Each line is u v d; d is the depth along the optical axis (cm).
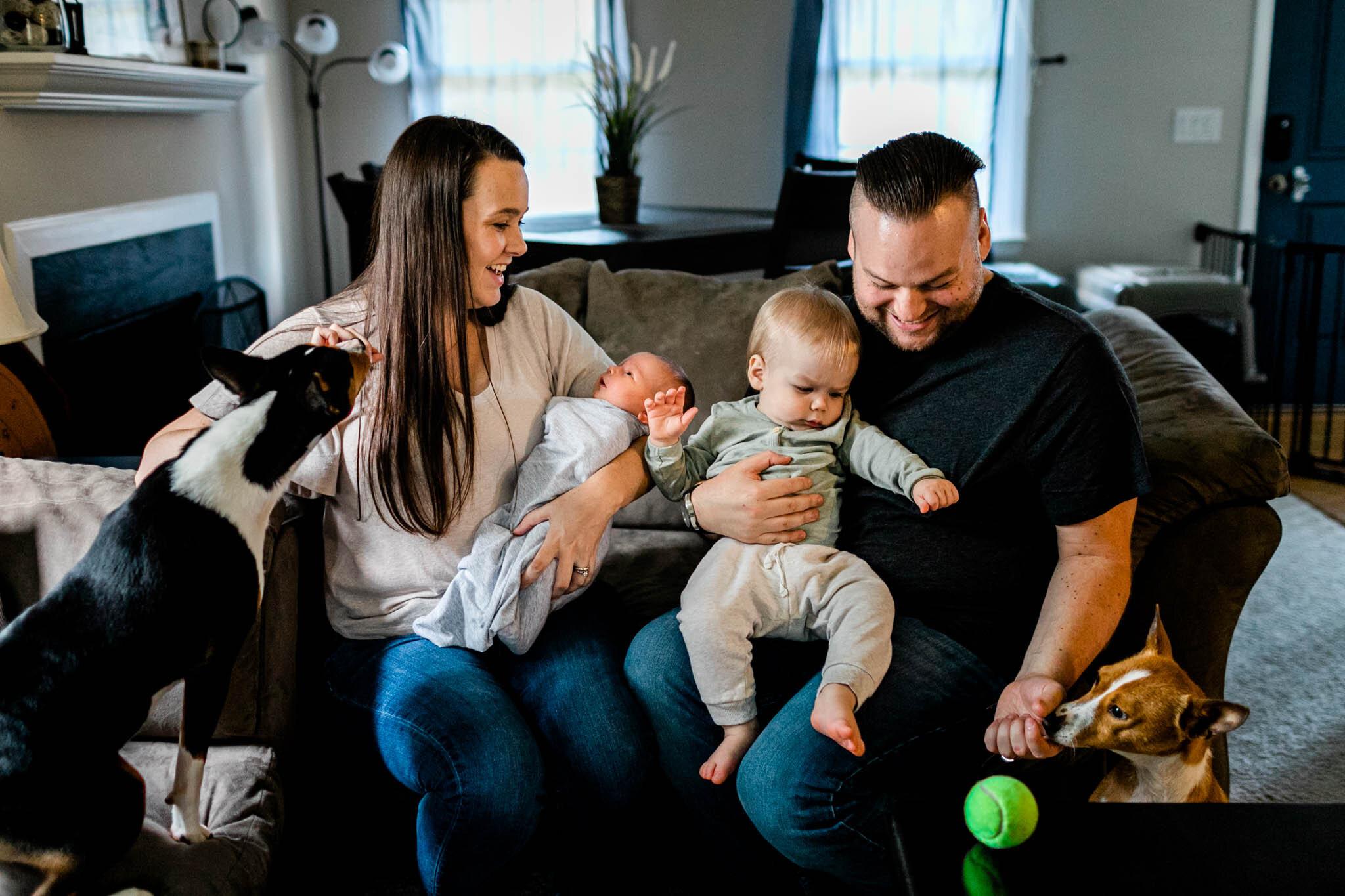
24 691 103
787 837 127
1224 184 446
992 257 457
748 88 458
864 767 125
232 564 112
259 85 412
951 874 99
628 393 155
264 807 130
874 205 131
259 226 423
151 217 327
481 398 144
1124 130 446
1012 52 437
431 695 132
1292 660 242
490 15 452
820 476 147
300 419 116
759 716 140
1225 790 160
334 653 147
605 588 163
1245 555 150
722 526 143
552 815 152
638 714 140
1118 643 155
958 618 140
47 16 253
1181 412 165
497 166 134
